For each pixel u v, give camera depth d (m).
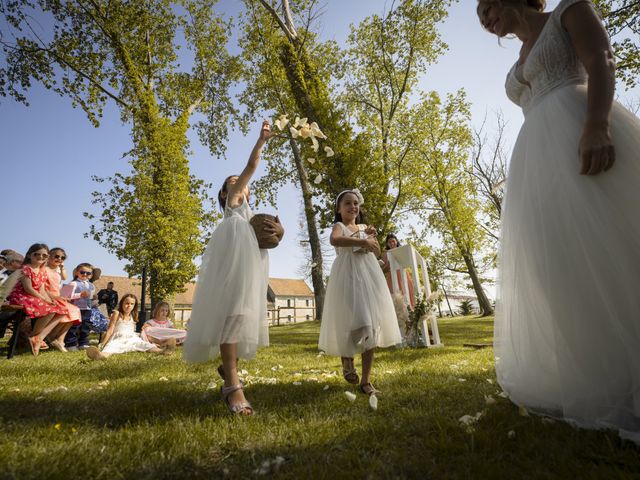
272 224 2.85
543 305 1.94
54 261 6.76
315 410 2.32
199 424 2.05
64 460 1.55
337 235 3.28
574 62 1.93
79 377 3.82
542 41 1.98
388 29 17.53
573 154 1.79
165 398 2.74
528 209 1.94
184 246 14.22
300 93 15.17
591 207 1.68
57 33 15.98
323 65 18.72
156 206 14.20
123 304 6.79
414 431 1.86
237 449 1.69
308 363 4.79
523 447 1.54
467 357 4.70
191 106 18.27
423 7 16.72
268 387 3.14
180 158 14.93
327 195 14.18
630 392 1.59
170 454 1.63
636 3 9.14
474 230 24.58
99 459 1.56
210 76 19.86
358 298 3.06
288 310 60.97
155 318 7.88
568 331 1.73
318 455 1.60
